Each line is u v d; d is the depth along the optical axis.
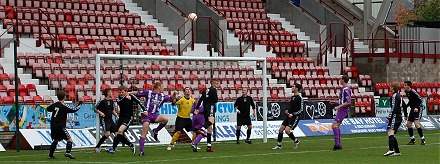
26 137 41.28
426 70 71.75
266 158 35.38
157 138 44.50
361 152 38.38
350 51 71.56
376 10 78.81
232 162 33.50
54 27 60.25
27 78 53.41
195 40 68.19
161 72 54.38
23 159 35.53
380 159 34.47
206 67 55.31
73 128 44.03
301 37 74.69
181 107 39.78
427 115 60.53
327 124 54.28
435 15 80.50
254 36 70.06
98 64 40.41
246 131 49.53
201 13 69.31
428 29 75.44
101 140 38.56
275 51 69.38
